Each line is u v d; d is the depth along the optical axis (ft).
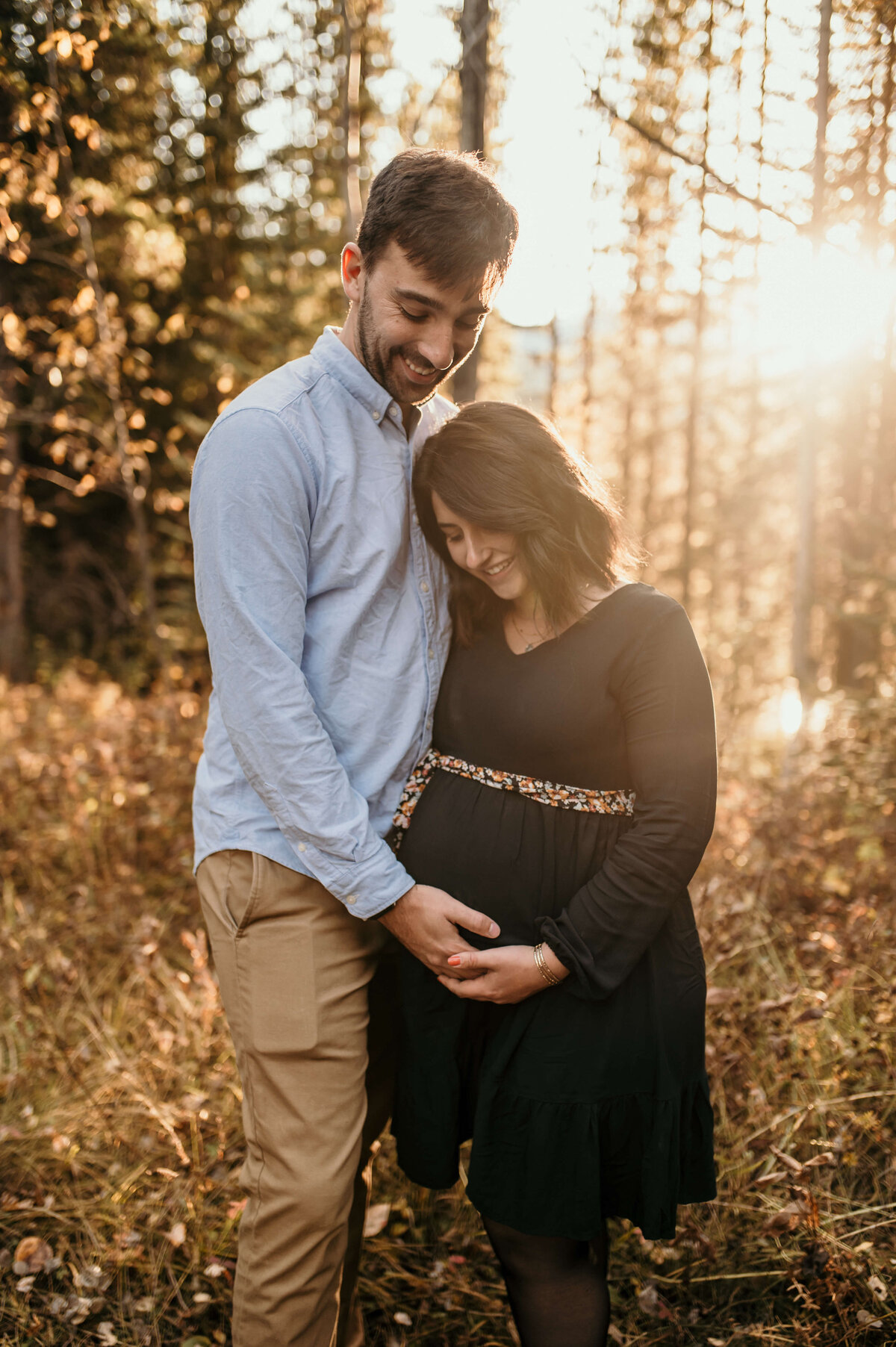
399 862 4.80
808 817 11.69
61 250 24.26
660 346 38.65
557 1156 4.63
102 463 18.45
